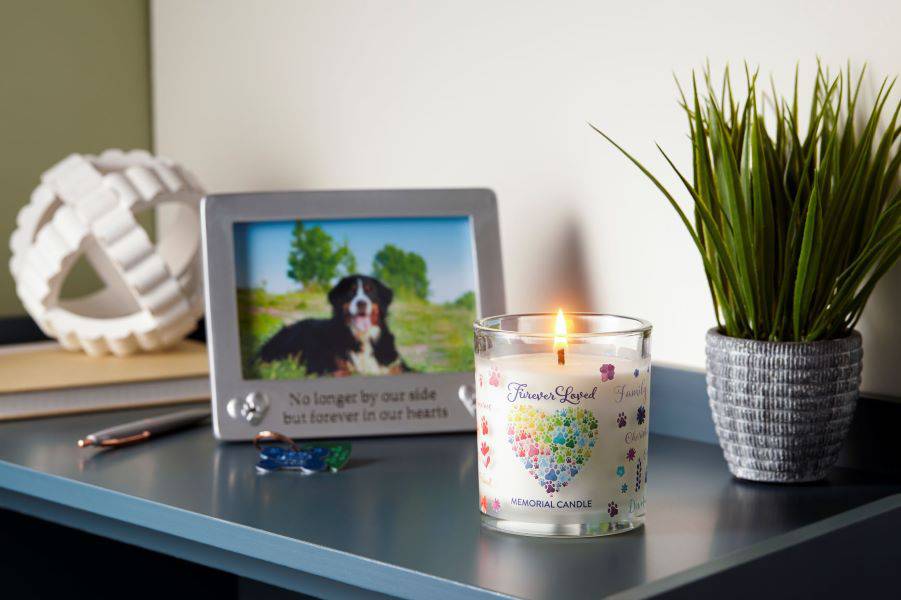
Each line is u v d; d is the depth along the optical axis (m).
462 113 0.99
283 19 1.14
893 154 0.71
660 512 0.65
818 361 0.68
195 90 1.26
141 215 1.31
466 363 0.87
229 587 1.13
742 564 0.54
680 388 0.84
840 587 0.60
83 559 0.98
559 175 0.92
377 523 0.63
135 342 1.06
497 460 0.61
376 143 1.06
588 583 0.53
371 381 0.85
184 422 0.87
